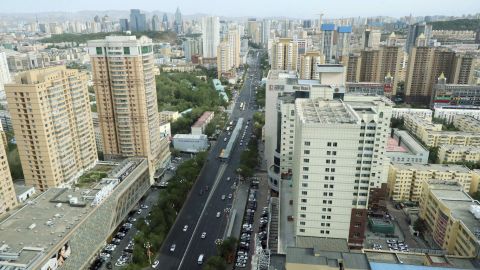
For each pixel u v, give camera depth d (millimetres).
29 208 183375
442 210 188375
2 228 165250
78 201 189625
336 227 153375
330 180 145250
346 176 143625
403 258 129250
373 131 150875
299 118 149500
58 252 155250
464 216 177500
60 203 187000
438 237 192750
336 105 168625
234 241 187125
